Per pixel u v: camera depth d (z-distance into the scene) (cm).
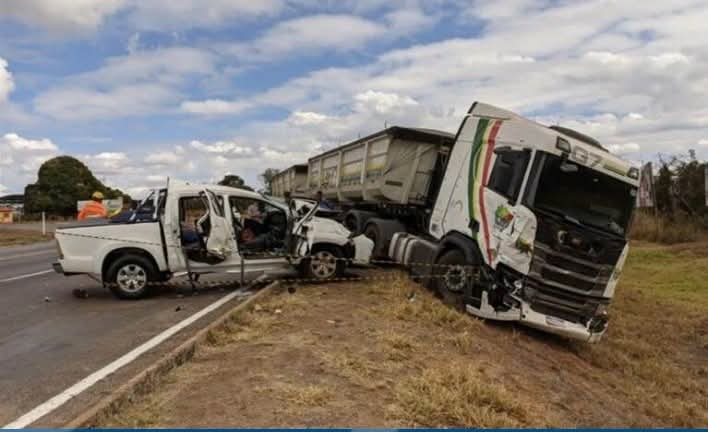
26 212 5088
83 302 906
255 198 1016
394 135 1211
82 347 629
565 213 795
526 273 777
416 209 1239
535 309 786
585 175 805
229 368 529
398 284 993
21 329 719
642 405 655
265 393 464
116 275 918
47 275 1238
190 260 952
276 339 634
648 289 1427
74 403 457
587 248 788
